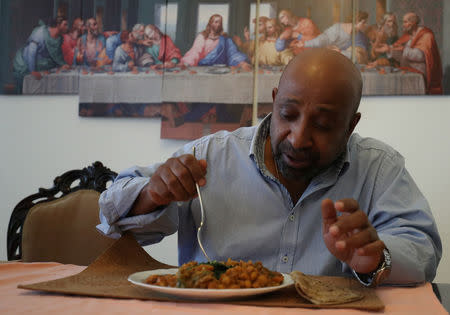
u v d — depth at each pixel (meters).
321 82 0.95
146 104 2.82
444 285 0.99
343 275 1.18
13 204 2.96
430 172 2.58
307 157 1.00
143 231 1.14
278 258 1.19
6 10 2.95
